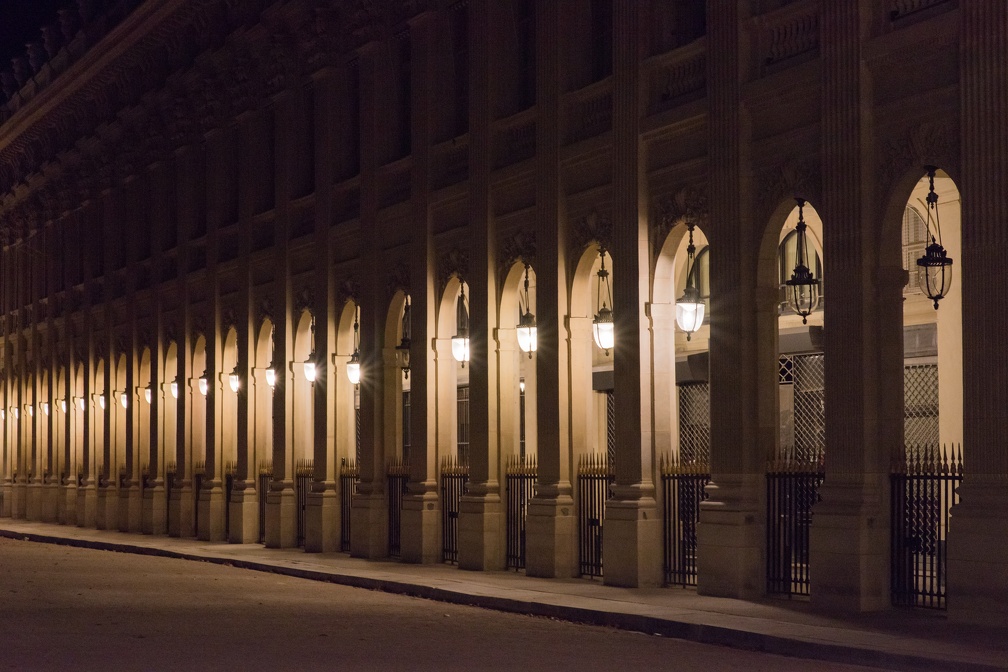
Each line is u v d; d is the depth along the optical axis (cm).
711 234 2191
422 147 2984
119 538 4116
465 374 3744
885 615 1850
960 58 1798
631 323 2364
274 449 3594
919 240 2523
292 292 3569
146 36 4347
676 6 2378
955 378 2367
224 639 1681
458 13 2978
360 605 2162
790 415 2775
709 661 1530
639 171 2359
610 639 1738
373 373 3148
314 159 3488
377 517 3098
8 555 3469
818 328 2636
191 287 4153
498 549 2720
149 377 4488
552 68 2588
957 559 1747
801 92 2056
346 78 3384
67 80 4941
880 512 1920
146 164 4466
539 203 2606
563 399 2547
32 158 5584
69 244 5175
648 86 2373
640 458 2336
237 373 3822
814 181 2034
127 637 1691
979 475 1750
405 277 3069
